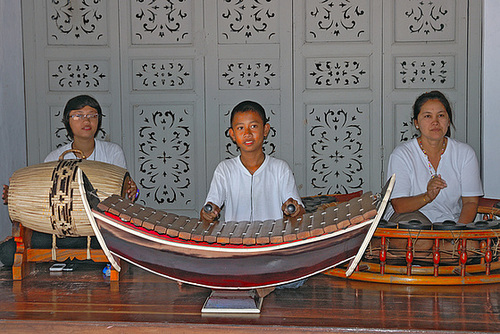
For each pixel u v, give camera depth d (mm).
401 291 2545
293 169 5664
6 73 5316
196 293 2529
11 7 5438
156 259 2180
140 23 5625
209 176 5711
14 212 2672
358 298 2447
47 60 5680
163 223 2193
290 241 2100
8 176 5285
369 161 5605
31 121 5711
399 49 5473
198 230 2223
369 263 2789
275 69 5586
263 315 2232
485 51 5297
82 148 3627
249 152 2922
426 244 2805
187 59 5629
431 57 5453
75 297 2482
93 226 2141
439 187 3098
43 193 2607
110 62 5660
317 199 3680
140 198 5777
